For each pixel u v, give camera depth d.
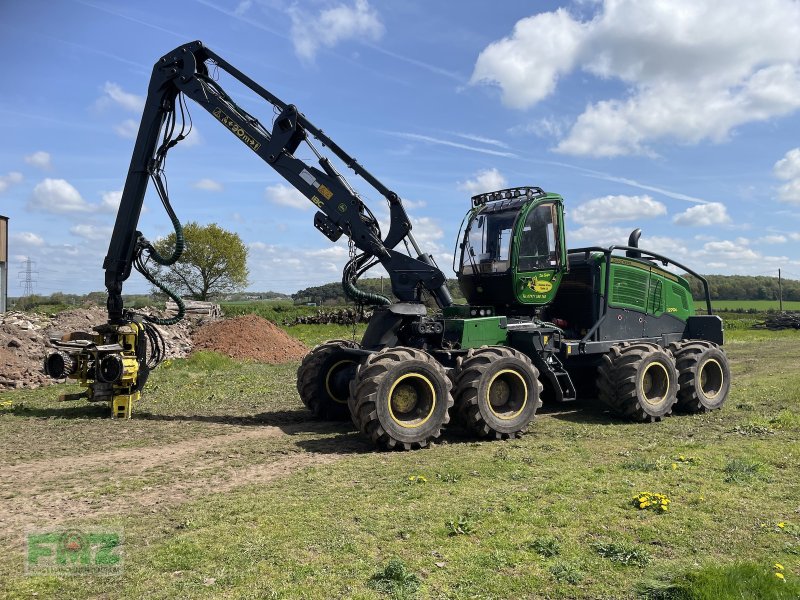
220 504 4.88
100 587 3.49
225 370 14.43
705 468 5.80
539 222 8.67
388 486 5.34
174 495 5.18
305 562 3.78
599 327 9.37
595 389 10.01
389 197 8.30
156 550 3.98
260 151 8.31
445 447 6.92
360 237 8.14
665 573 3.60
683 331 10.60
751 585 3.32
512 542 4.06
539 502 4.84
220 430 7.85
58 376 8.57
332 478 5.62
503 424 7.29
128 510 4.80
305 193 8.26
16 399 10.10
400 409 6.87
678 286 10.55
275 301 49.34
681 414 9.15
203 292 47.25
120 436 7.45
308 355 8.84
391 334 8.00
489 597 3.35
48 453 6.62
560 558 3.82
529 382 7.52
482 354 7.39
